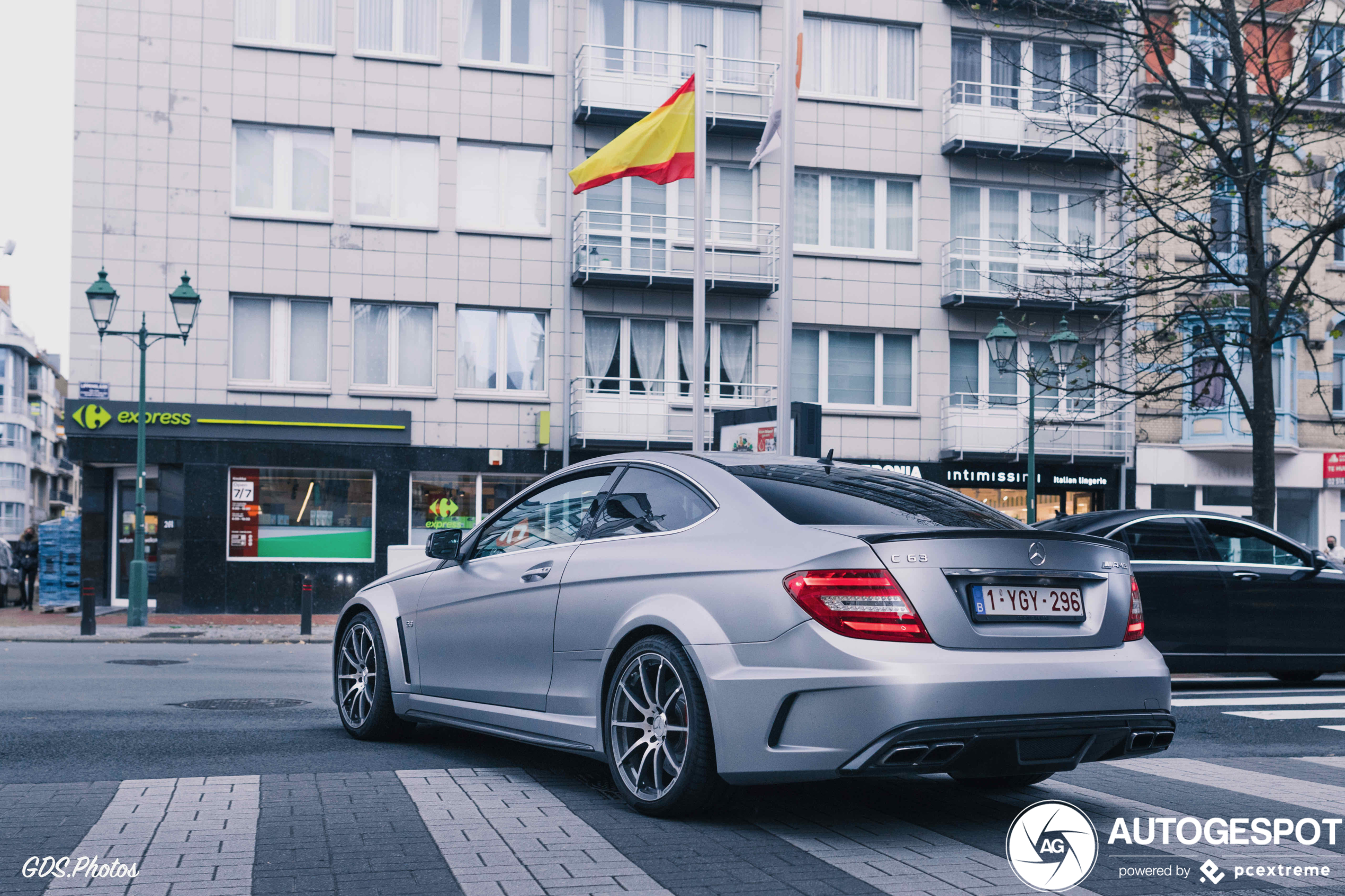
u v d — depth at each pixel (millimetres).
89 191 22297
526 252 23969
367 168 23531
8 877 3855
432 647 6340
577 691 5277
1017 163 26359
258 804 5008
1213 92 16281
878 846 4438
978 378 26281
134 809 4879
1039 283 20953
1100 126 25625
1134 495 26328
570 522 5770
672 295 24594
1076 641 4656
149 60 22625
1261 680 12531
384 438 23109
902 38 26156
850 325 25500
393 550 22078
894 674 4223
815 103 25516
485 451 23609
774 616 4465
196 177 22688
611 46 24422
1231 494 26703
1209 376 16625
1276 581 11039
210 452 22453
